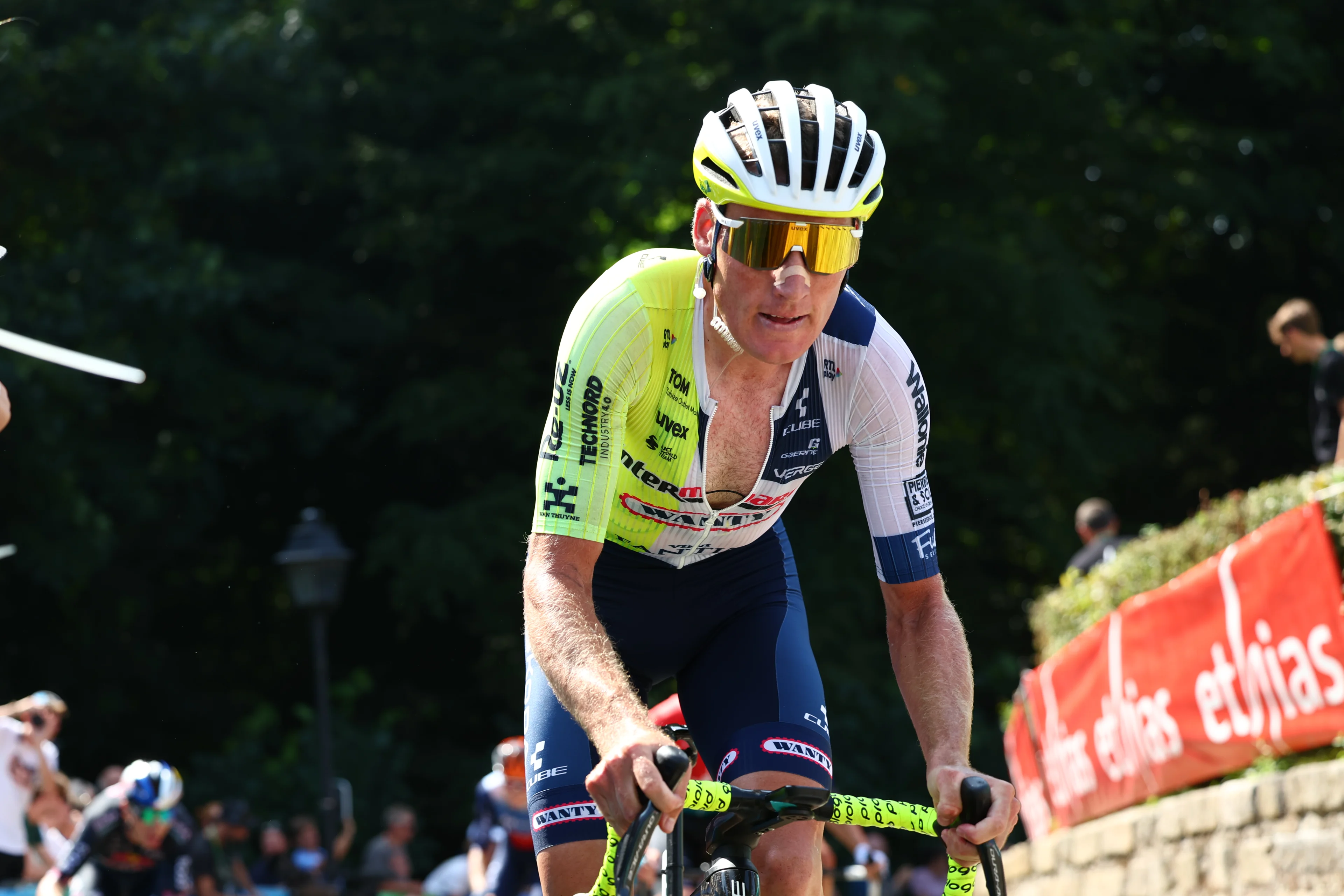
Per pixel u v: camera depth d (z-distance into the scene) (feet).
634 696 11.87
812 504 95.71
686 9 95.30
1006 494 98.78
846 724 87.86
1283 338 40.22
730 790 12.09
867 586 94.79
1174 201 106.93
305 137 99.14
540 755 15.43
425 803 105.91
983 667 103.35
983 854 12.14
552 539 13.76
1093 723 41.68
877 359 14.83
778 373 14.85
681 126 88.84
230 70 94.38
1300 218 112.98
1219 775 34.40
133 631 108.06
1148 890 37.65
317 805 91.61
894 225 98.78
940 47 99.25
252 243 106.32
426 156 99.91
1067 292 97.14
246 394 95.96
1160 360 126.00
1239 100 119.44
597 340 14.14
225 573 112.68
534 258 104.99
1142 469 125.39
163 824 42.45
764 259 13.05
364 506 111.34
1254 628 31.04
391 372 107.65
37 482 86.89
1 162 91.97
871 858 46.98
